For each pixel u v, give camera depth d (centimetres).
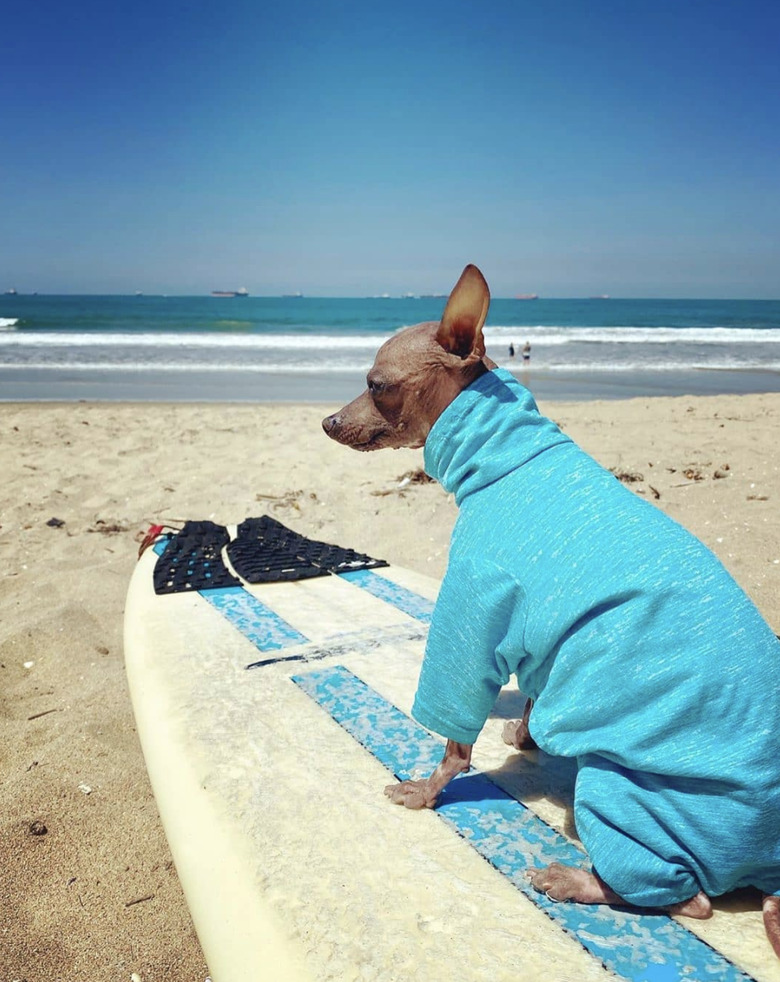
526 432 60
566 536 54
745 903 54
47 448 275
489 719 82
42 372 573
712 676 48
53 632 140
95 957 79
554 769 72
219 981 53
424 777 69
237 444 284
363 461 255
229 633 99
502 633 56
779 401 392
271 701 83
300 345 874
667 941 51
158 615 105
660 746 49
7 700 122
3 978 75
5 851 91
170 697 84
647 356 782
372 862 59
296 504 209
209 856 61
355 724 78
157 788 72
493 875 57
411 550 178
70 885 87
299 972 50
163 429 316
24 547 181
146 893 87
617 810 51
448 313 61
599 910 54
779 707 49
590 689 51
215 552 130
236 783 69
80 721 116
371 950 51
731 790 48
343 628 101
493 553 56
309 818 64
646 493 207
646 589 50
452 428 62
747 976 48
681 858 50
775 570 155
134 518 200
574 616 51
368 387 66
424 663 61
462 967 49
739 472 226
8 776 104
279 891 56
